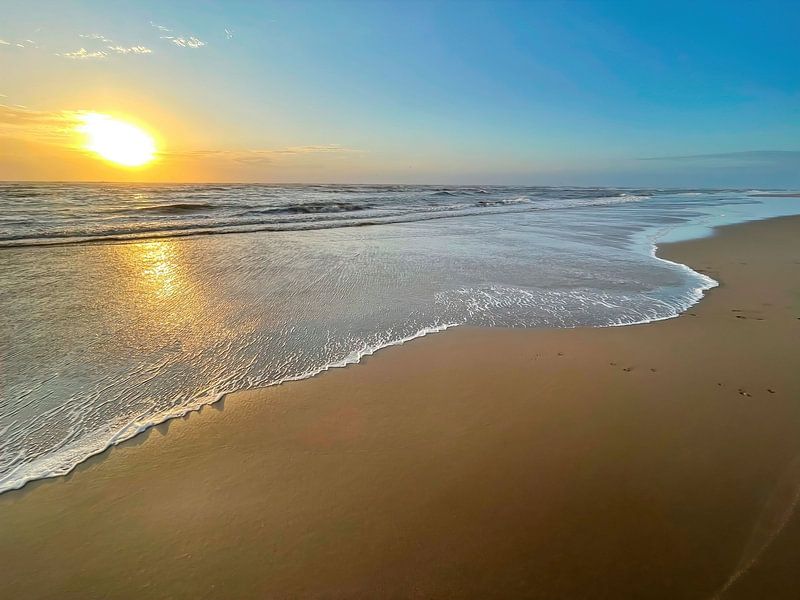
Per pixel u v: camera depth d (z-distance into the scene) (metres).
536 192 55.06
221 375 4.05
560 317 5.82
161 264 8.64
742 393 3.78
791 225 17.25
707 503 2.48
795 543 2.19
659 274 8.38
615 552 2.16
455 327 5.43
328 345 4.80
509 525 2.33
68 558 2.12
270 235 13.01
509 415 3.43
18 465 2.77
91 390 3.72
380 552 2.17
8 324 5.19
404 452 2.96
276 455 2.92
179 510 2.43
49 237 11.29
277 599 1.93
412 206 25.73
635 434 3.17
